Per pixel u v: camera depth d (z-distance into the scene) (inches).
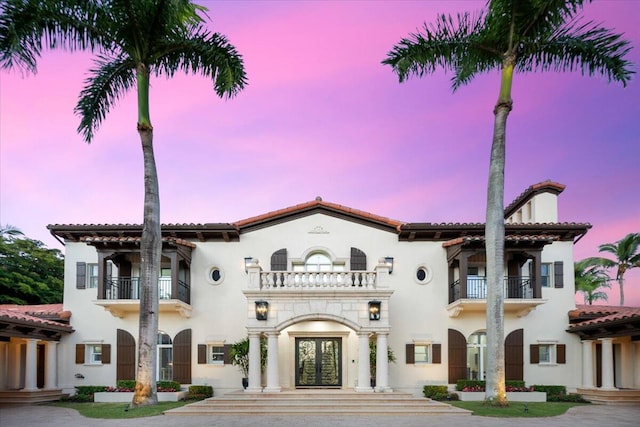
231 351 788.6
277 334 721.0
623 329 701.3
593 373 813.2
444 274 840.3
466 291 778.2
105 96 708.7
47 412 631.2
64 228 829.2
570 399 773.3
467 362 820.6
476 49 671.8
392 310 829.8
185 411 590.9
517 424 518.6
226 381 805.9
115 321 829.8
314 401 647.1
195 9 668.7
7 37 588.1
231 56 678.5
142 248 643.5
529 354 822.5
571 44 650.8
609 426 512.7
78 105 697.0
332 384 778.8
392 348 818.2
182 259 808.9
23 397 742.5
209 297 832.3
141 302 635.5
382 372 711.1
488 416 570.3
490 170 652.1
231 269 841.5
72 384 813.9
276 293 727.1
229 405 623.5
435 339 821.9
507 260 837.8
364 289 725.3
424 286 837.2
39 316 826.2
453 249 815.1
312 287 740.0
